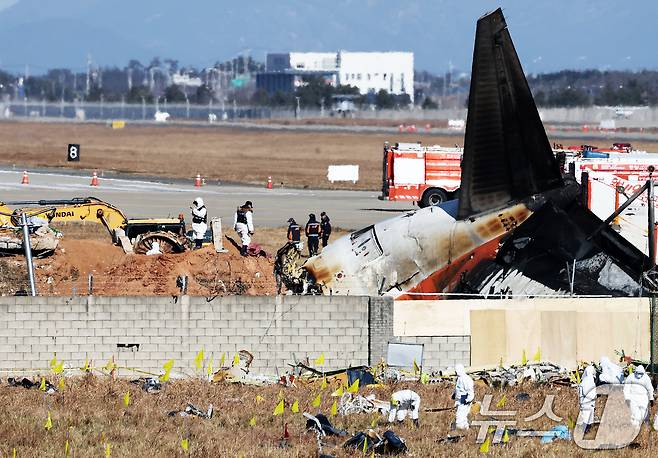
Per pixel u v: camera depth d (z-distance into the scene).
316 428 99.38
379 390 117.69
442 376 124.75
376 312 126.69
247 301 126.12
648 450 95.06
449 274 145.00
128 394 108.75
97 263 166.75
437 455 91.19
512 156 144.50
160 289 154.75
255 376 124.81
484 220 144.88
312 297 126.75
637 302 128.75
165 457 88.69
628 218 159.88
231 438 95.62
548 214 143.50
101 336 125.12
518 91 143.12
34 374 124.00
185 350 125.88
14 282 155.12
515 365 126.94
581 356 128.25
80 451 89.31
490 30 140.88
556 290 140.88
